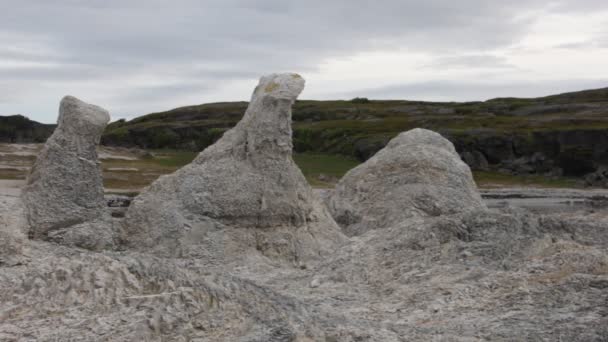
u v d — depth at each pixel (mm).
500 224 18828
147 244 19734
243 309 11820
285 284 16641
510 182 67688
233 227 19906
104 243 19562
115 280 12094
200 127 105125
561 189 63344
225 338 10938
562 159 71375
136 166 60562
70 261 12805
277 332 11062
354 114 117875
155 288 12055
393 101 140875
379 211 23719
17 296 11766
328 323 12000
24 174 52938
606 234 20188
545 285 14875
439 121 95500
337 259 17922
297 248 19953
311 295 15445
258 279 17281
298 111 121562
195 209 19953
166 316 11180
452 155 25812
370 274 16625
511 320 13062
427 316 13664
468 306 14109
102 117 20375
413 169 24625
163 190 20656
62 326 10938
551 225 20031
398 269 16703
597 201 52750
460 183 24625
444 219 18922
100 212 20094
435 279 15773
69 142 19984
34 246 17938
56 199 19547
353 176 25438
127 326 10891
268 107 20766
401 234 18578
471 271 15984
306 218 20828
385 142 76938
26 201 19438
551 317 13086
